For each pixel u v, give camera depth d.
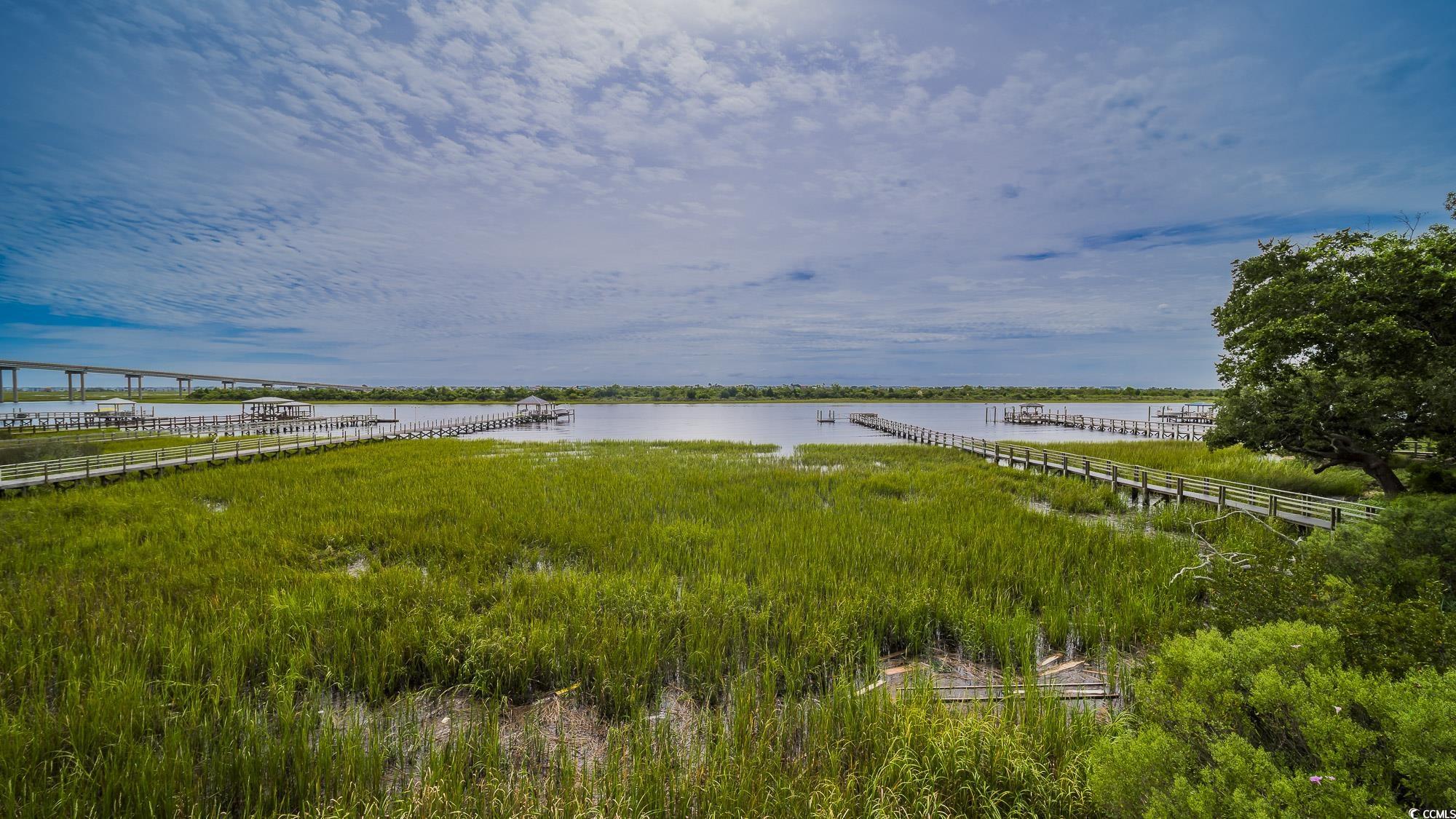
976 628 10.46
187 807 6.11
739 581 12.38
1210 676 5.15
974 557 14.02
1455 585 7.55
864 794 6.16
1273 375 16.70
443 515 19.02
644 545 15.32
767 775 6.45
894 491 24.77
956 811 6.15
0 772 6.18
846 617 10.61
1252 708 5.13
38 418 59.88
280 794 6.52
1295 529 16.14
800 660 9.27
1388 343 13.44
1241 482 22.39
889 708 7.40
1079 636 10.35
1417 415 14.63
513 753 7.39
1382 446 15.81
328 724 6.97
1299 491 21.98
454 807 5.94
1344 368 15.63
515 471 28.78
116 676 8.16
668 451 40.91
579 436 58.84
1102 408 121.38
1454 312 12.95
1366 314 13.98
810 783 6.38
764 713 7.77
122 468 26.11
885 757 6.70
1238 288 17.98
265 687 8.51
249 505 20.52
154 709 7.51
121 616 10.38
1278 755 4.61
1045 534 16.12
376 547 16.12
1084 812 5.84
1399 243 14.09
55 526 17.30
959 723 7.02
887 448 41.56
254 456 34.09
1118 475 24.89
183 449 30.61
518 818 5.87
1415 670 4.87
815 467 31.86
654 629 10.03
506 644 9.35
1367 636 5.83
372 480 25.86
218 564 13.41
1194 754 4.88
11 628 9.61
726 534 16.30
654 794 6.22
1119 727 6.43
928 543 15.12
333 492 22.55
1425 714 4.00
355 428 65.00
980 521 18.02
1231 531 16.33
